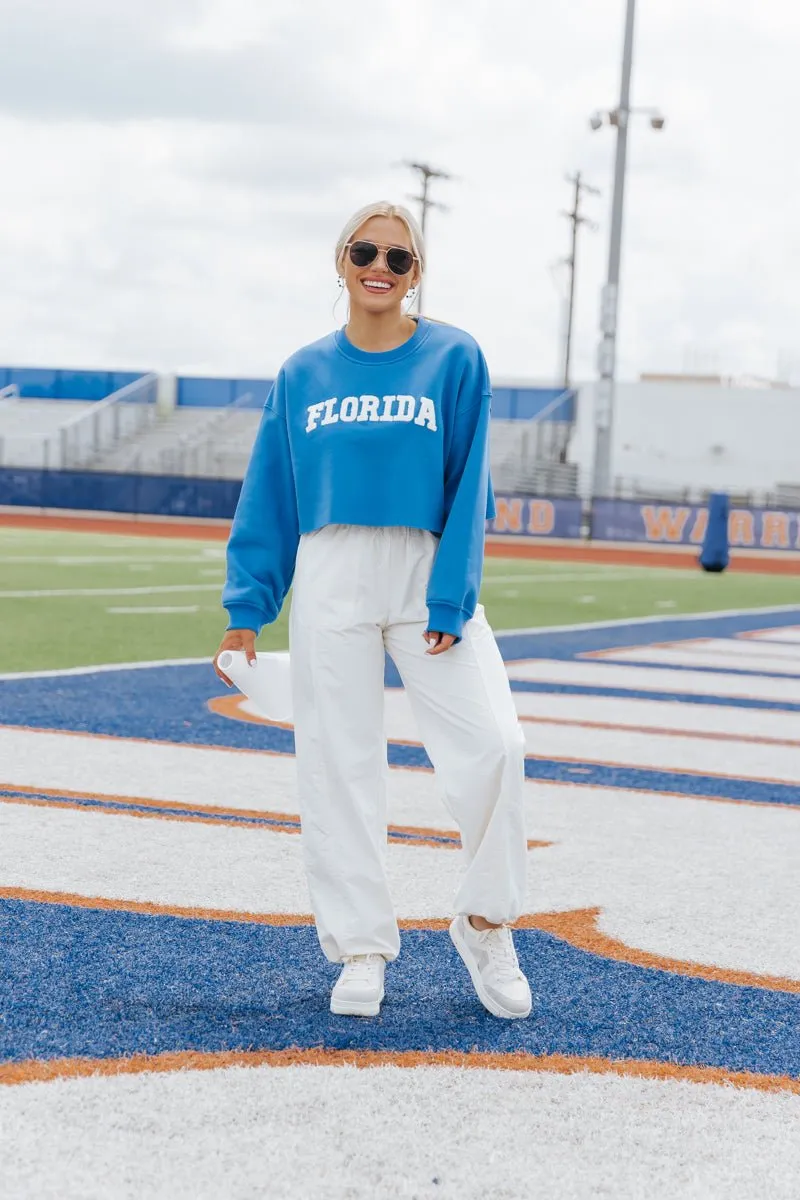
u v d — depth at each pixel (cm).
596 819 555
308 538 337
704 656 1262
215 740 693
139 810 529
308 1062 295
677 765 692
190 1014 320
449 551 321
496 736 322
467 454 331
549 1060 302
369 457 325
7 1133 254
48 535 2978
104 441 4866
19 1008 318
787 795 623
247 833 500
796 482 4619
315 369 335
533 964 370
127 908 402
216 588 1706
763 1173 252
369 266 327
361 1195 239
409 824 527
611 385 3522
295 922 397
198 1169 245
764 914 424
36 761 616
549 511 3559
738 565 3189
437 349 331
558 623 1531
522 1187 244
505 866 322
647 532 3512
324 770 331
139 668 955
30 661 970
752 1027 328
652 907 428
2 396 5312
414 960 370
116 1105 268
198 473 4712
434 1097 279
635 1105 280
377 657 334
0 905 399
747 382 5919
